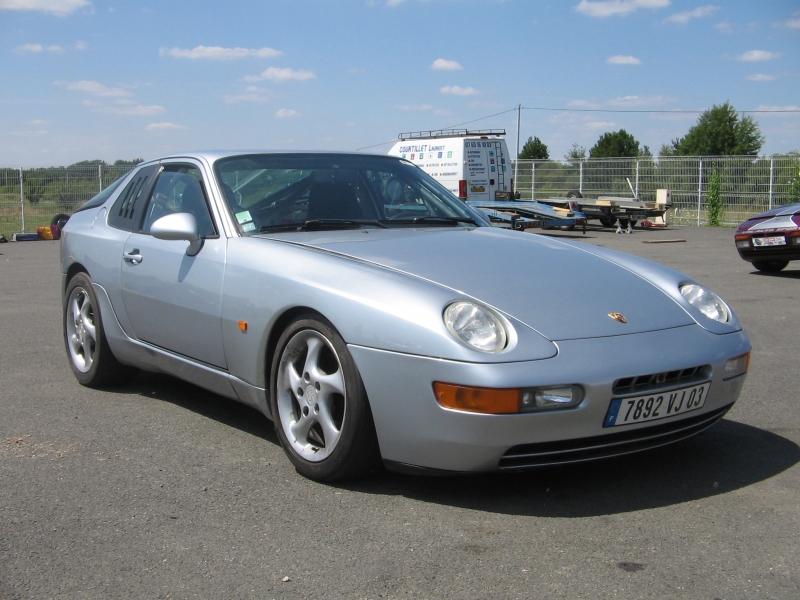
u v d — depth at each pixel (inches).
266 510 119.0
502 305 120.2
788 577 97.0
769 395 184.2
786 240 415.5
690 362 120.7
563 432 111.8
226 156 167.9
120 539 109.8
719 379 125.8
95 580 98.4
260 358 138.6
